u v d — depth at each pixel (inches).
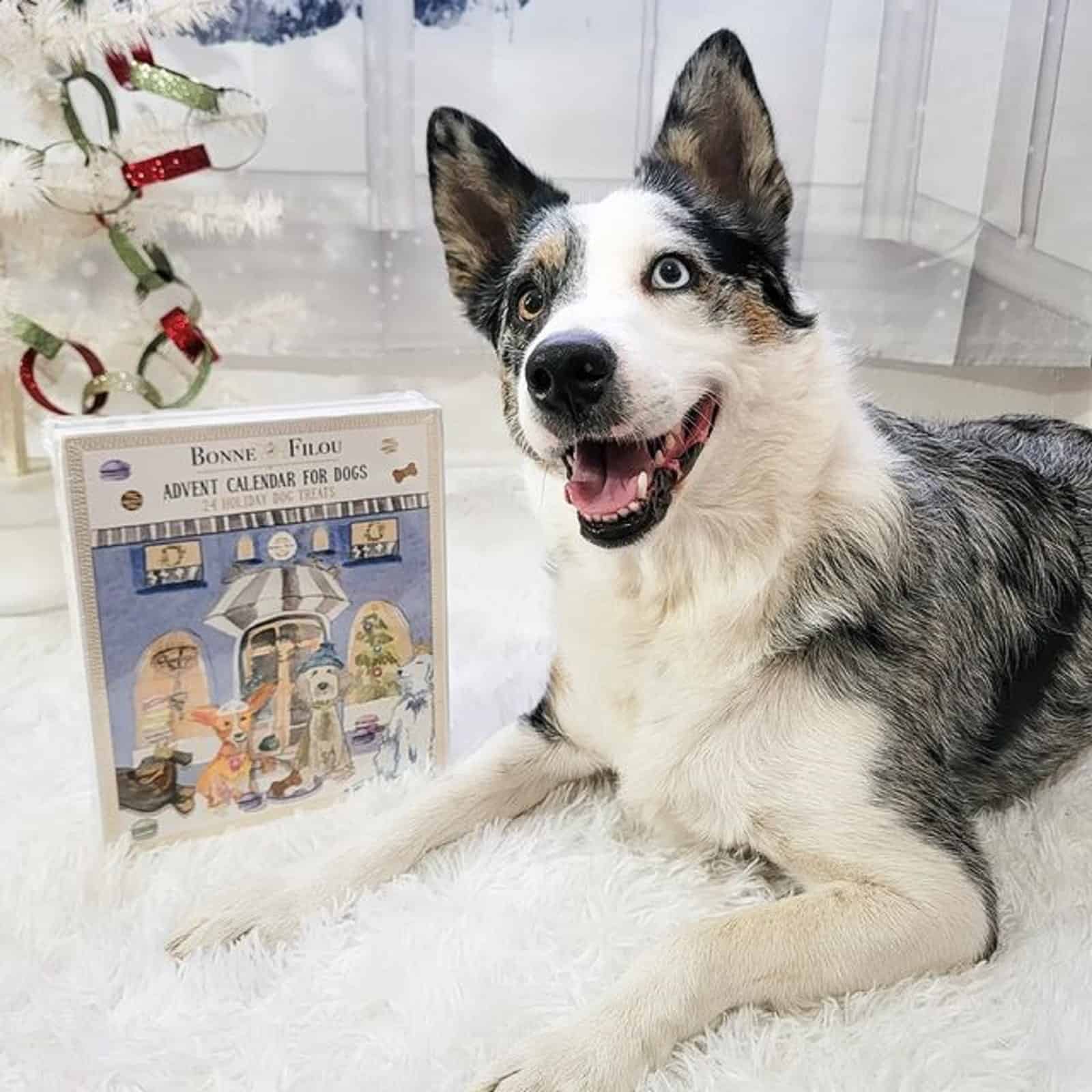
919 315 99.2
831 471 49.6
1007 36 90.8
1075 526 59.6
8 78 72.9
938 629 50.8
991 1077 38.8
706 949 41.4
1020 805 57.3
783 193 50.8
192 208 82.4
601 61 93.4
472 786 54.3
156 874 51.0
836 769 45.4
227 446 50.6
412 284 99.1
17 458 84.8
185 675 52.5
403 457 54.8
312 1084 38.6
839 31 91.5
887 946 42.2
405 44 91.1
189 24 75.0
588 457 46.3
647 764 49.8
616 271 47.8
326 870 49.6
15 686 68.7
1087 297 99.2
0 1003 42.4
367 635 56.6
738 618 47.5
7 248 80.4
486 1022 41.3
